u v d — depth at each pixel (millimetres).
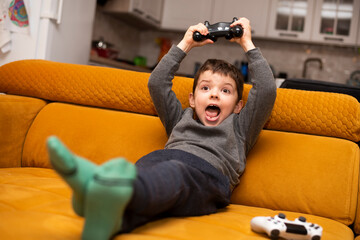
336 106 1197
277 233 770
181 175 811
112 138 1335
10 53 2033
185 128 1164
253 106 1148
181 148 1086
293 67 4074
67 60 2303
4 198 842
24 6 1993
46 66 1491
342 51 3951
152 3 3865
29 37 2021
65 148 580
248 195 1182
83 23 2424
